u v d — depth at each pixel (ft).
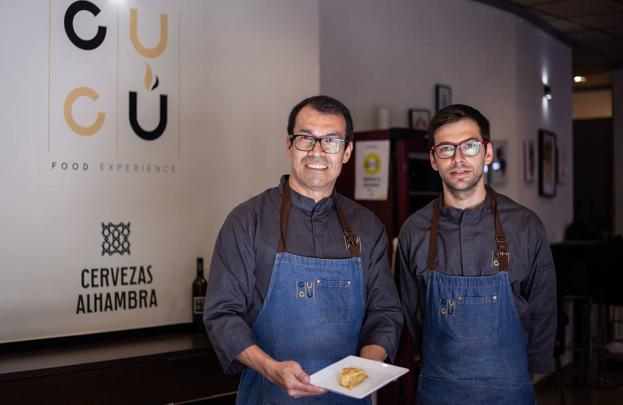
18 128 9.20
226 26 11.14
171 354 8.95
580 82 31.58
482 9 19.11
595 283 18.54
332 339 6.72
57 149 9.49
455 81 18.22
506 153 19.83
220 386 9.38
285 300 6.65
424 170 13.19
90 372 8.29
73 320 9.61
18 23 9.20
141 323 10.19
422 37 17.22
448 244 7.55
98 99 9.84
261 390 6.73
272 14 11.71
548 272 7.58
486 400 7.23
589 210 32.73
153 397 8.79
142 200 10.23
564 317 17.92
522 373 7.33
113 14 9.97
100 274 9.84
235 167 11.25
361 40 15.55
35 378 7.90
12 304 9.17
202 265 10.64
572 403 17.25
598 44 24.89
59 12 9.52
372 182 13.00
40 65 9.37
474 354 7.29
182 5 10.64
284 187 7.06
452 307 7.36
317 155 6.56
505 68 19.93
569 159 25.04
